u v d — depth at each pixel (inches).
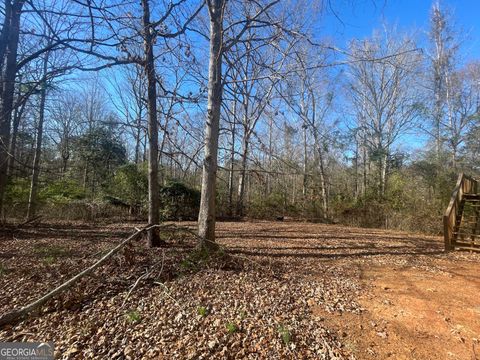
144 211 537.0
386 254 260.8
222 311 131.5
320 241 323.0
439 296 155.7
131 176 554.6
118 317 126.3
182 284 163.5
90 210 500.7
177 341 108.6
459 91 682.2
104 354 101.6
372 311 136.6
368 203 610.2
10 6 187.6
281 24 204.8
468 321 126.9
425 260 240.4
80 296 143.3
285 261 222.8
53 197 499.8
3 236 305.7
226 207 648.4
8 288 157.5
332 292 159.2
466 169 641.6
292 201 695.1
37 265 196.1
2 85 212.2
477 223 316.5
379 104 771.4
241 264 203.0
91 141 708.0
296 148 686.5
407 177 643.5
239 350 103.7
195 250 212.7
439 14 678.5
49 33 190.2
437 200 487.2
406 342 110.4
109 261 192.5
